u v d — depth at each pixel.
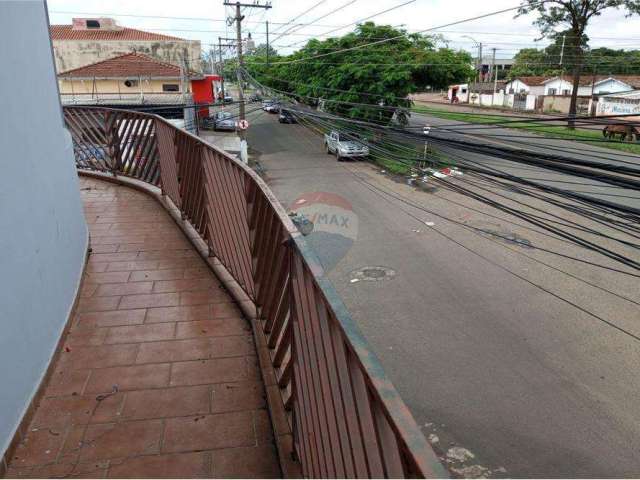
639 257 10.67
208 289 3.46
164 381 2.48
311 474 1.61
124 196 5.62
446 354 8.04
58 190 3.04
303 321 1.62
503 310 9.41
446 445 5.99
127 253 4.05
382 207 14.96
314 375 1.48
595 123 3.85
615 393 6.97
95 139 6.38
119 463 1.98
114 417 2.23
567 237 4.34
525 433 6.19
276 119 34.06
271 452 2.06
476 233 13.03
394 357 7.98
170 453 2.04
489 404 6.77
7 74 2.29
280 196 16.06
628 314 9.13
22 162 2.35
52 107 3.27
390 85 16.56
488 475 5.51
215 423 2.21
